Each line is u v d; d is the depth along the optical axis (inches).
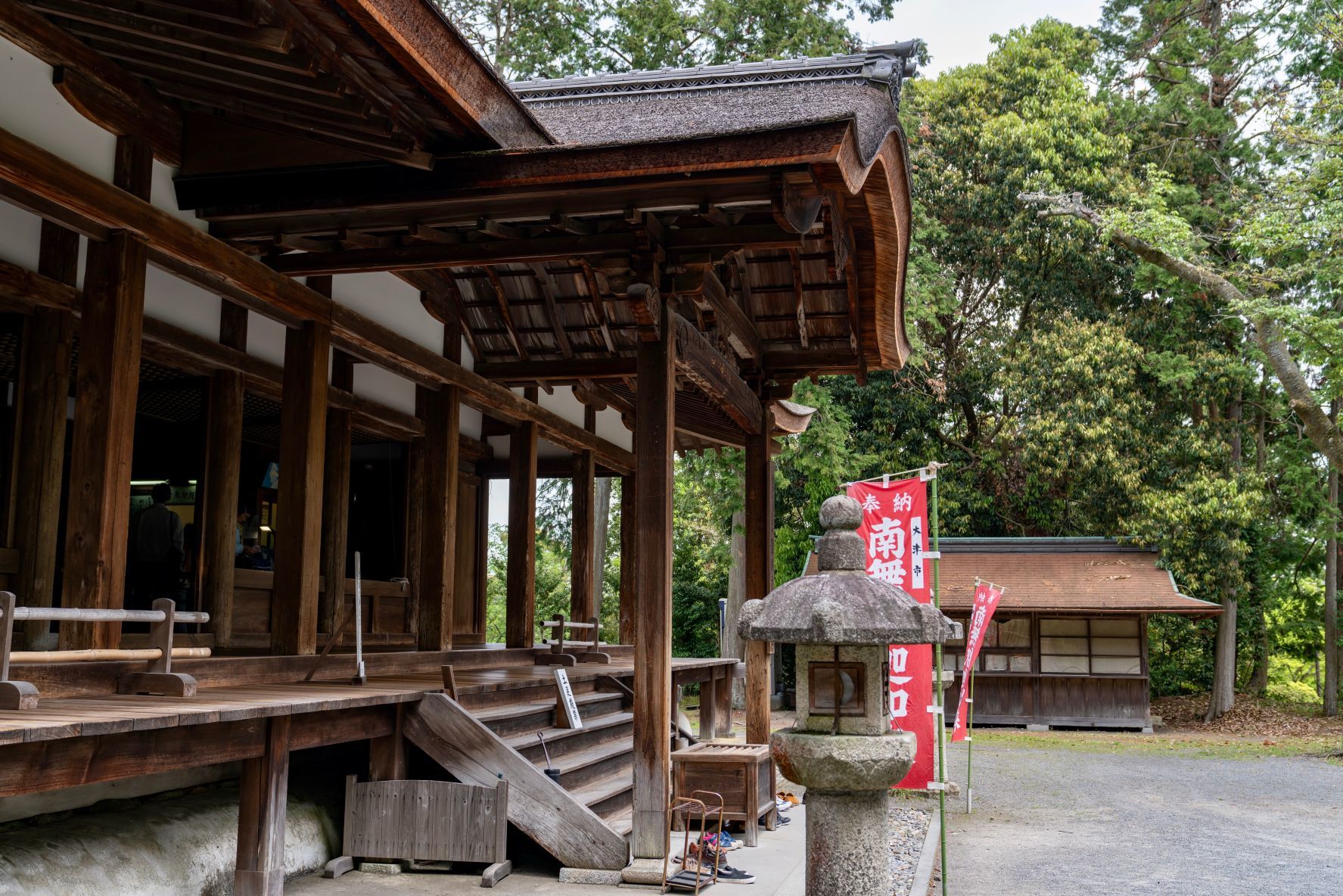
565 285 344.5
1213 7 1002.1
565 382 375.6
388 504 471.2
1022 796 465.4
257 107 225.6
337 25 182.4
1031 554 868.0
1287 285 828.0
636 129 280.1
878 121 240.4
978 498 997.8
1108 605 784.9
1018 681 821.2
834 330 355.9
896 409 976.9
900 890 259.9
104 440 209.9
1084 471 886.4
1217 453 847.7
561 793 239.5
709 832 281.0
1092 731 804.0
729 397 330.0
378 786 245.1
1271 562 942.4
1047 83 1002.7
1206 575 826.8
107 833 203.6
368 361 331.0
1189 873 302.0
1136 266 920.9
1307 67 841.5
